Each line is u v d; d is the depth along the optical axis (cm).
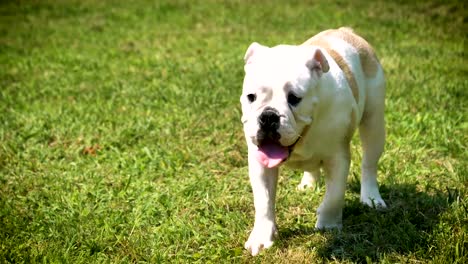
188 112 418
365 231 299
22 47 638
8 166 369
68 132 401
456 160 354
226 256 291
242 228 308
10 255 295
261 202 291
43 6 859
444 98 417
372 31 623
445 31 618
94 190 341
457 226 296
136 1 855
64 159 374
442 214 304
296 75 271
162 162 363
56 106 443
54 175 357
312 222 310
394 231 295
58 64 560
